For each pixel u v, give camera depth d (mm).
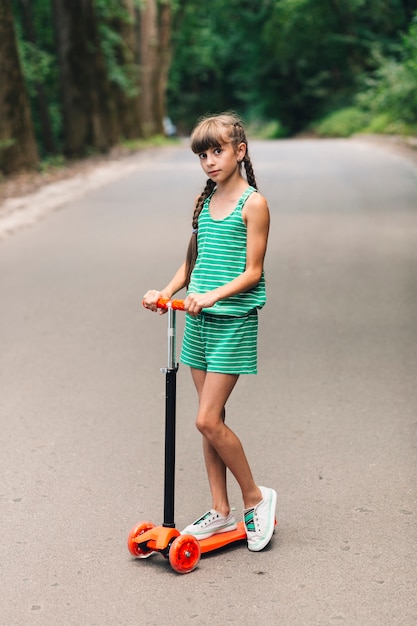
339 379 6176
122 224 13461
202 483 4531
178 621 3279
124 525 4074
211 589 3514
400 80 32688
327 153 27016
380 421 5359
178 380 6254
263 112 56094
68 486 4504
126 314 8141
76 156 27484
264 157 25625
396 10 47594
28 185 18578
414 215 13625
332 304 8336
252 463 4762
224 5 55375
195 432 5254
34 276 9836
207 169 3729
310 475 4598
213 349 3766
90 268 10203
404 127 33656
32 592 3496
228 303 3719
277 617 3295
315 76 51781
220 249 3752
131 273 9898
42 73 25500
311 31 48844
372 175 19422
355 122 44812
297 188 17328
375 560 3711
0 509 4246
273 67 52594
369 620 3262
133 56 35625
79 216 14352
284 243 11531
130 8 35125
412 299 8492
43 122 28125
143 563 3744
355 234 12078
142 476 4621
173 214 14406
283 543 3893
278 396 5855
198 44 59406
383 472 4617
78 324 7812
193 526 3824
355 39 47594
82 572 3656
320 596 3439
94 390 6031
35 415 5559
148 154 29375
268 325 7648
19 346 7145
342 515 4145
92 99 27641
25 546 3877
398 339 7152
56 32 27172
